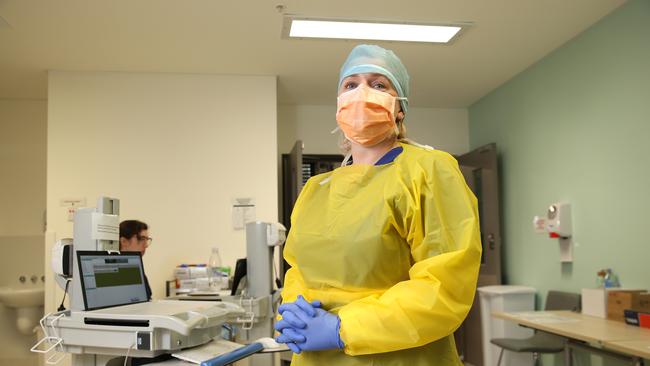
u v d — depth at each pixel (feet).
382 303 3.91
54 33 12.39
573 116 13.37
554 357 14.14
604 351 11.05
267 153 15.46
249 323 9.82
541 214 14.90
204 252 15.02
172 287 14.42
